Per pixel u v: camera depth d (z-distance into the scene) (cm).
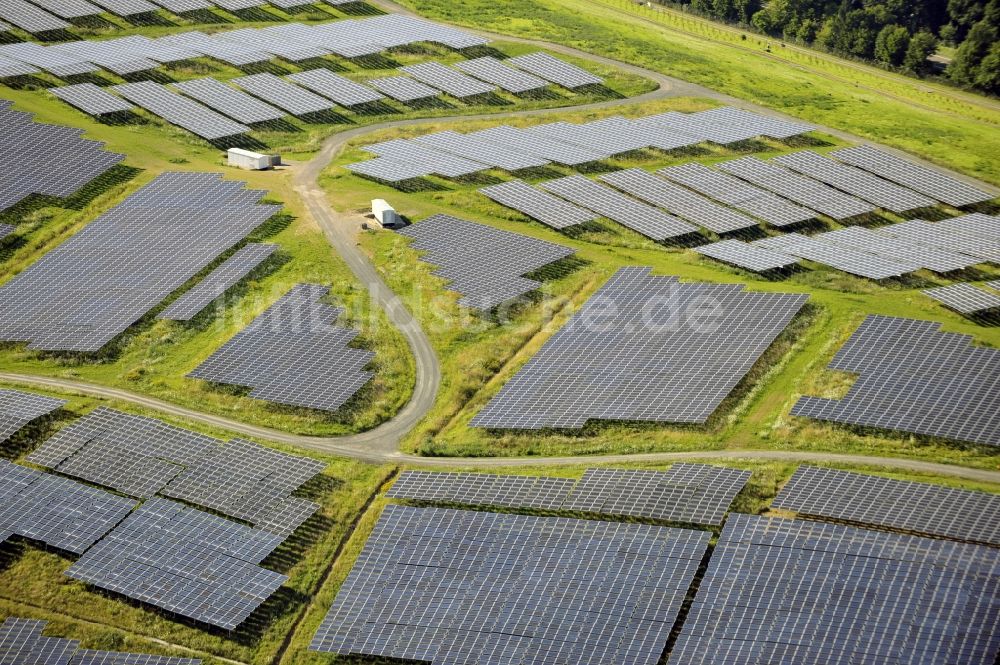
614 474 9344
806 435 9900
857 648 7675
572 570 8369
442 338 11462
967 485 9269
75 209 13575
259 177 14488
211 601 8306
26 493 9194
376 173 14512
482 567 8475
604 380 10562
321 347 11175
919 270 12719
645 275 12112
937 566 8138
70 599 8431
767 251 12888
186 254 12606
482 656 7869
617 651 7788
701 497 8938
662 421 10069
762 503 9100
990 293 12200
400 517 9006
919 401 10031
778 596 8025
